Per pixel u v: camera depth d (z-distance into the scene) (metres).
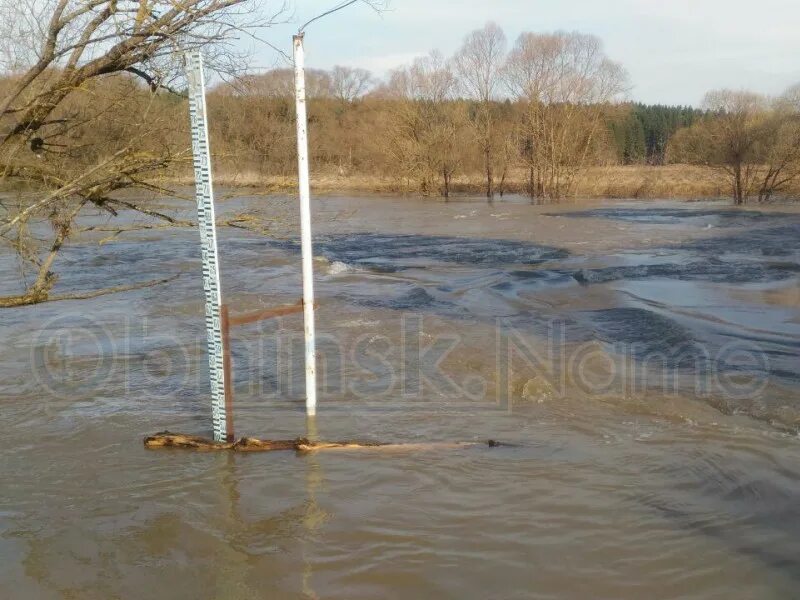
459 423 7.22
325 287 15.28
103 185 6.07
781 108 37.66
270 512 5.34
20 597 4.30
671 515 5.29
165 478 5.93
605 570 4.57
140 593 4.36
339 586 4.41
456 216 33.72
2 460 6.33
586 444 6.66
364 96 54.22
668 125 84.31
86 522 5.22
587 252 20.83
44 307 12.88
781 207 35.16
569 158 44.53
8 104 5.60
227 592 4.36
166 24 5.64
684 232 25.38
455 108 47.88
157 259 20.00
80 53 5.73
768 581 4.44
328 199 44.69
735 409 7.57
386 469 6.07
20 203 6.16
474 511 5.34
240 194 7.39
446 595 4.30
